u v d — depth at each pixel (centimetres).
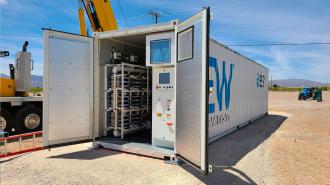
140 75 795
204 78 441
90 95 686
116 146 665
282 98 3888
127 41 785
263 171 539
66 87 638
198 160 461
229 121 933
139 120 803
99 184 450
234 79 976
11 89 910
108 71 750
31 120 924
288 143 811
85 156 620
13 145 757
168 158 588
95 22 980
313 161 616
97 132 732
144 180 472
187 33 512
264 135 945
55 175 490
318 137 913
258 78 1410
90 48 684
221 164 582
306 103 2834
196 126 469
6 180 463
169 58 604
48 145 609
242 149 725
